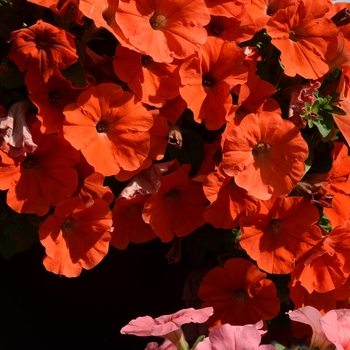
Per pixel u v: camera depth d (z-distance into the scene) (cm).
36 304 89
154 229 83
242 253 86
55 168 79
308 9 84
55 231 80
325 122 85
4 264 88
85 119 78
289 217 84
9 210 81
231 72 82
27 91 79
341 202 86
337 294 87
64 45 76
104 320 90
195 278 88
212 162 83
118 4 78
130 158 80
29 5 81
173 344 74
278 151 82
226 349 69
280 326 89
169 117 82
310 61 84
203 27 81
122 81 81
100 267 89
